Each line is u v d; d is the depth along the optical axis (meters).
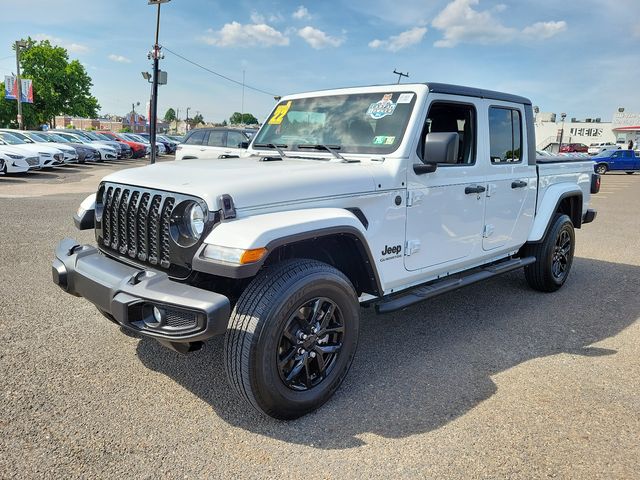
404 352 3.92
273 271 2.79
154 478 2.39
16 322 4.14
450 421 2.95
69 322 4.19
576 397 3.26
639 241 8.75
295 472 2.48
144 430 2.77
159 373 3.42
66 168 20.56
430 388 3.35
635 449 2.71
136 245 3.04
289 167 3.26
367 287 3.38
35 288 4.98
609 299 5.36
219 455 2.59
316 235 2.79
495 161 4.42
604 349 4.04
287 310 2.72
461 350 3.97
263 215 2.78
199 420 2.89
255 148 4.40
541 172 5.07
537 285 5.45
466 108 4.11
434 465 2.55
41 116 55.12
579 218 5.86
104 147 25.03
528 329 4.45
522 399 3.22
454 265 4.14
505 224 4.63
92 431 2.74
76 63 56.44
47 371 3.37
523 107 4.73
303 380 2.98
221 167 3.27
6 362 3.47
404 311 4.85
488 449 2.69
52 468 2.42
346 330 3.10
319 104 4.19
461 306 5.04
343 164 3.47
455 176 3.96
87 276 3.01
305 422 2.92
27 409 2.91
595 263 7.04
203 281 2.85
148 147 30.80
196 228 2.71
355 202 3.25
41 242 6.93
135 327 2.69
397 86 3.82
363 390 3.30
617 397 3.27
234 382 2.74
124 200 3.15
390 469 2.52
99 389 3.18
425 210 3.72
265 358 2.67
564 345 4.11
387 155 3.55
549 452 2.67
